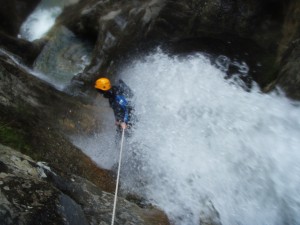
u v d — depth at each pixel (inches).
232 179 250.1
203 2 348.8
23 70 331.6
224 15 338.3
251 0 325.7
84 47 442.9
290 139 249.1
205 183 254.5
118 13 403.5
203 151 274.2
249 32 333.7
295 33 297.6
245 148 261.0
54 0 543.8
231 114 288.0
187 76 339.9
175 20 365.7
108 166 277.3
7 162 195.6
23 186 174.1
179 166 270.2
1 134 239.0
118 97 271.7
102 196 223.3
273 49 316.8
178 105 316.8
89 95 356.5
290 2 308.3
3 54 353.1
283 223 220.8
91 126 304.3
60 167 238.8
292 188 228.1
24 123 262.4
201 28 354.0
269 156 248.2
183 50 361.7
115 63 377.4
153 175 267.9
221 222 229.0
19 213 153.8
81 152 275.0
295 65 264.1
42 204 167.0
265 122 266.8
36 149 242.8
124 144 290.2
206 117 296.0
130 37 382.9
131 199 250.2
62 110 303.9
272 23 325.7
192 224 230.5
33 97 297.0
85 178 246.5
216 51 348.2
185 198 248.5
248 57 329.1
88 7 451.2
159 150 284.7
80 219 181.0
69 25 458.3
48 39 455.2
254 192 238.4
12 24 493.4
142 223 207.9
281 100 268.7
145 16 381.1
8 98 276.1
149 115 315.3
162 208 242.2
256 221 227.0
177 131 295.7
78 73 394.0
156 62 366.3
